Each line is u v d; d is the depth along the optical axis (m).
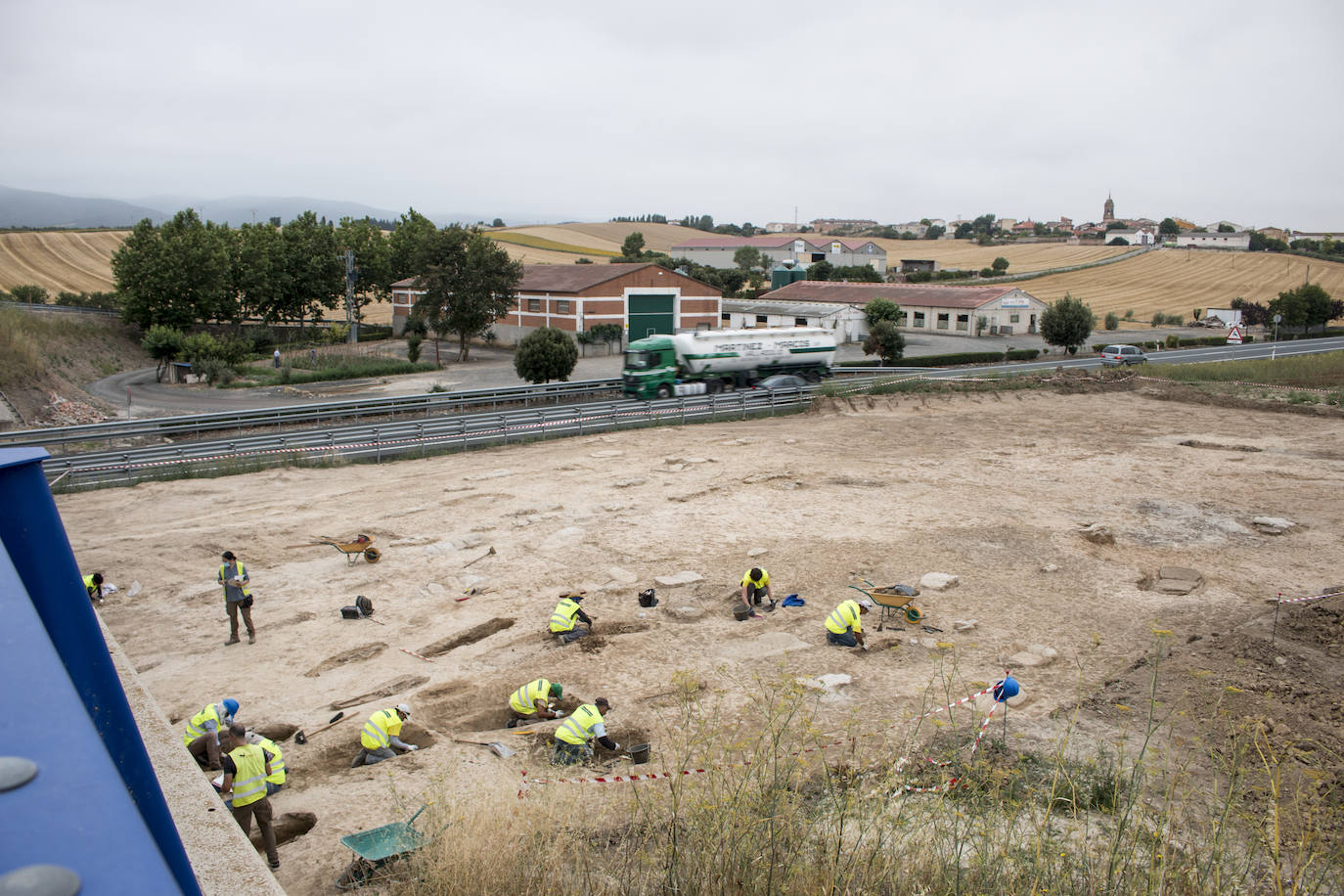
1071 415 35.97
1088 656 13.34
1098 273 133.38
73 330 58.31
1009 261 166.00
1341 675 12.37
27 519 2.56
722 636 14.47
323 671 13.84
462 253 58.81
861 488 24.72
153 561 19.36
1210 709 11.05
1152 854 5.90
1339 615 14.63
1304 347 70.19
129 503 24.59
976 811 7.19
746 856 6.13
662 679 12.81
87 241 120.25
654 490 24.70
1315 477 24.81
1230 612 15.21
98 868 0.85
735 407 37.31
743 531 20.66
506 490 25.09
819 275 127.56
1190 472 25.81
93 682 2.63
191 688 13.26
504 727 12.16
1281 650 13.22
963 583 16.89
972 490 24.25
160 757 5.10
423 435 31.77
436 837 7.21
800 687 8.47
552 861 6.69
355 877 7.59
